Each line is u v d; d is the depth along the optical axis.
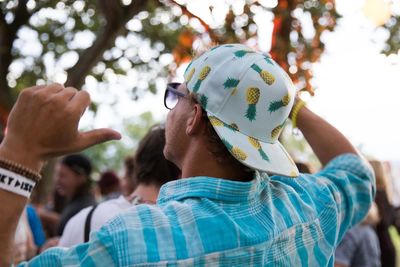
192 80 1.39
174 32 9.16
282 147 1.44
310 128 1.79
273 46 4.76
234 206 1.33
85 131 1.19
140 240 1.19
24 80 9.93
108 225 1.22
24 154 1.13
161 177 2.46
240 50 1.40
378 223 4.19
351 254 3.77
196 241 1.23
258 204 1.39
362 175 1.69
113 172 5.57
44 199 7.21
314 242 1.48
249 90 1.35
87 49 6.99
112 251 1.17
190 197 1.32
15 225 1.13
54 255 1.20
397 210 4.69
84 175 4.43
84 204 4.25
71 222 2.51
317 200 1.56
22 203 1.12
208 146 1.36
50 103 1.14
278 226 1.38
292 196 1.50
